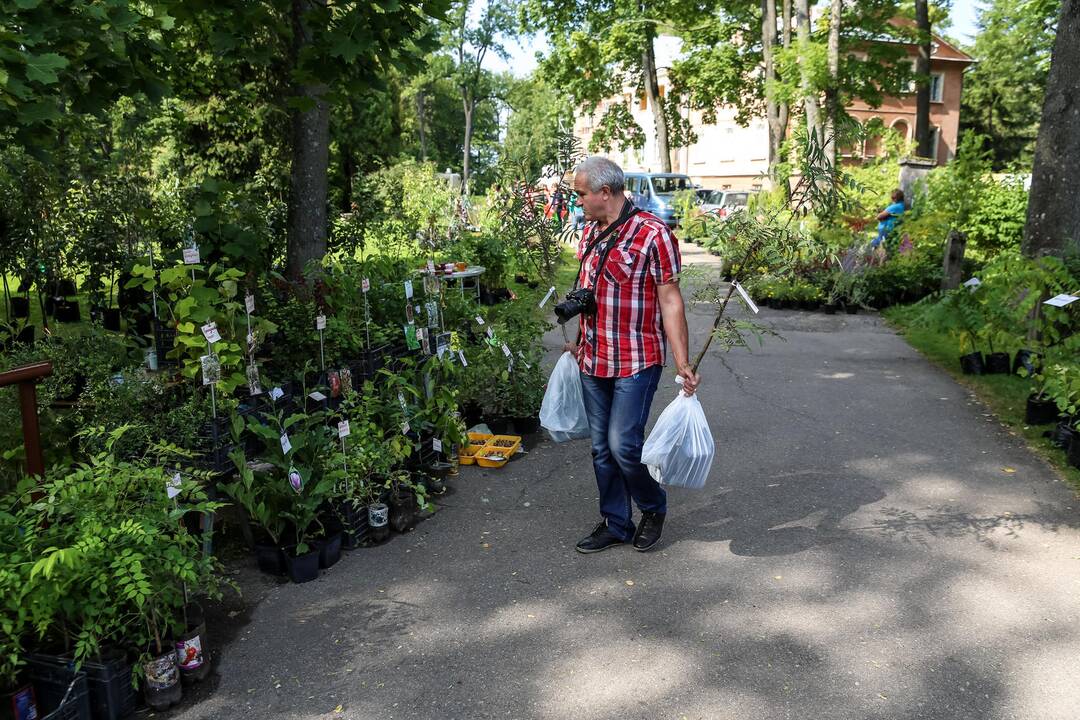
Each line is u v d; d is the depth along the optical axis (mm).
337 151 18656
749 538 4375
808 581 3893
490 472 5430
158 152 12727
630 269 3848
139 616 2979
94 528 2816
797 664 3229
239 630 3527
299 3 6039
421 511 4789
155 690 2973
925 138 22516
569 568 4070
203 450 4156
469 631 3500
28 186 8570
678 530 4496
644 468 4074
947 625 3494
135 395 4406
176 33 6348
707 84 27719
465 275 9688
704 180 46656
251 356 4387
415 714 2961
